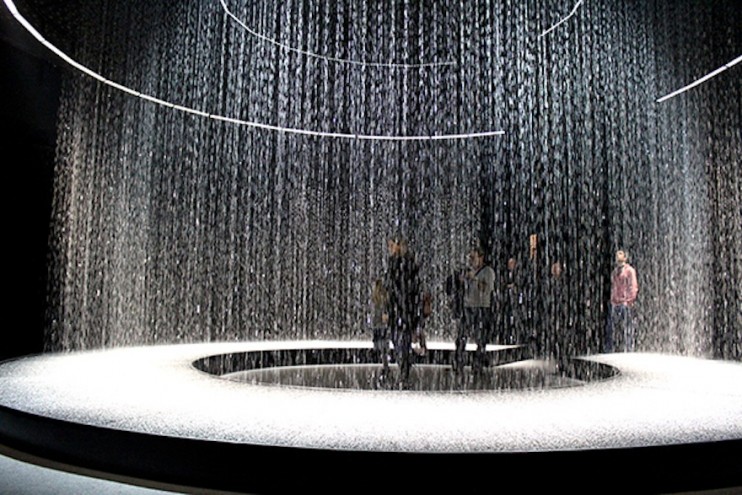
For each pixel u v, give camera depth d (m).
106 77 7.90
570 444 3.29
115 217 8.66
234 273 10.30
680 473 3.28
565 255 9.80
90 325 8.36
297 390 4.73
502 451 3.16
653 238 8.95
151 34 6.96
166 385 4.94
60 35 6.50
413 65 8.95
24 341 7.39
